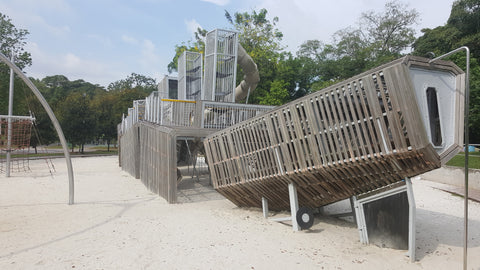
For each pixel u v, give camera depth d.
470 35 22.27
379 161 5.03
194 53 17.27
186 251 5.14
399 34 32.72
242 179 7.53
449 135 5.04
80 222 6.95
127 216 7.57
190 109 11.94
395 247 5.29
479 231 6.60
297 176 6.39
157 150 10.84
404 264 4.72
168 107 12.74
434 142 4.91
